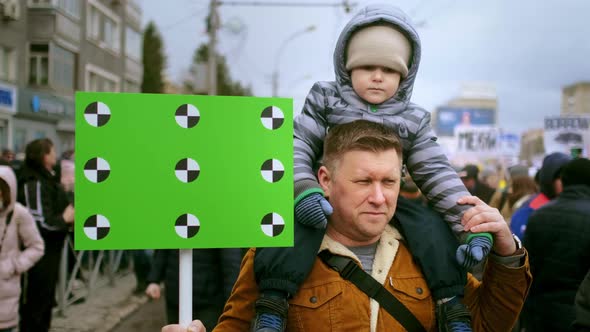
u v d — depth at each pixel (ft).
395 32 5.31
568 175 10.83
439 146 5.60
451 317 5.08
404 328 5.10
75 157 4.99
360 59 5.30
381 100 5.41
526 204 14.60
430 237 5.26
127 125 5.07
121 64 90.53
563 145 45.06
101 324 20.42
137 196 5.06
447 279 5.14
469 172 22.43
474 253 4.74
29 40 66.80
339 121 5.54
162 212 5.09
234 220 5.16
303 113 5.83
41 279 15.69
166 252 13.64
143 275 25.25
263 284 5.09
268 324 4.85
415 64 5.46
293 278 5.03
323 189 5.36
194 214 5.12
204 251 11.31
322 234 5.26
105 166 5.03
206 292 11.22
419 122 5.57
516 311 5.41
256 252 5.42
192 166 5.13
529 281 5.33
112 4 86.02
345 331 5.07
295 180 5.27
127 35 92.99
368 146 4.95
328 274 5.21
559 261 10.43
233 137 5.18
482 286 5.64
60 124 72.02
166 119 5.12
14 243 13.28
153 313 22.98
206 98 5.16
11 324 13.26
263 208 5.18
